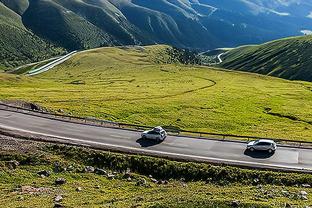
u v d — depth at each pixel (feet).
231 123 398.83
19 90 527.81
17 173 191.62
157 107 437.99
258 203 145.69
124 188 184.03
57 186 179.01
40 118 302.86
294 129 388.57
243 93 595.88
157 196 162.91
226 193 170.81
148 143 248.93
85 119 305.12
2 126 270.26
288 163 221.66
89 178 195.62
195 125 382.63
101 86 644.69
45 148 223.92
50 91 534.37
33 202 150.51
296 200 162.50
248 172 204.23
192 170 207.62
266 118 439.63
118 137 259.39
